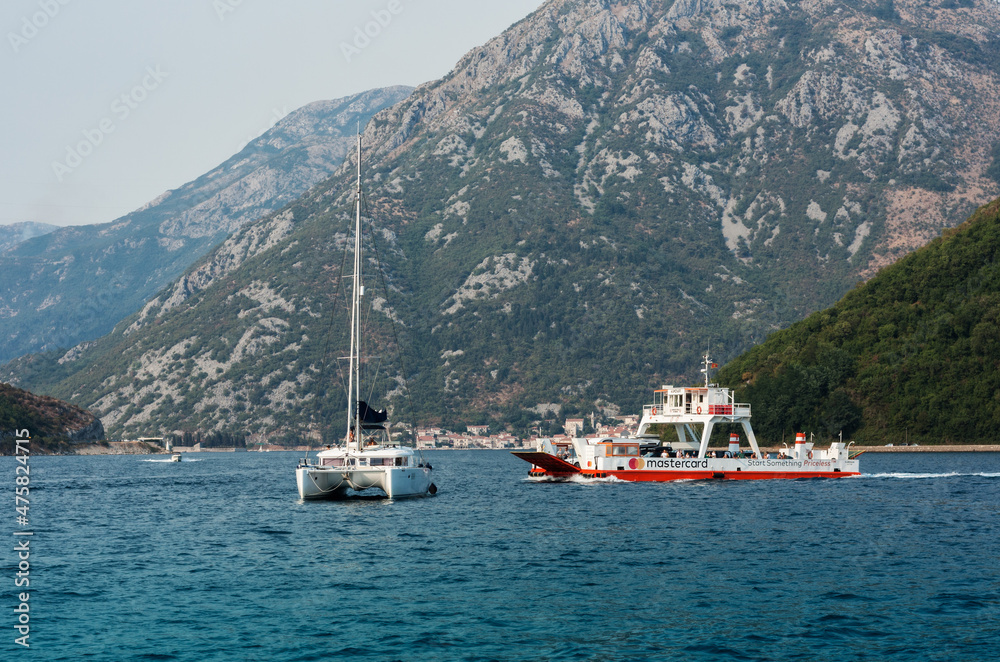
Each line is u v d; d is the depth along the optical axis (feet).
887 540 203.31
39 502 339.36
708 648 120.57
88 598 150.61
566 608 140.77
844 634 126.21
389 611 139.85
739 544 198.80
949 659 115.96
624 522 237.45
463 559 183.42
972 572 165.48
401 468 306.96
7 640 126.31
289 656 118.62
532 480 409.49
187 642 124.77
